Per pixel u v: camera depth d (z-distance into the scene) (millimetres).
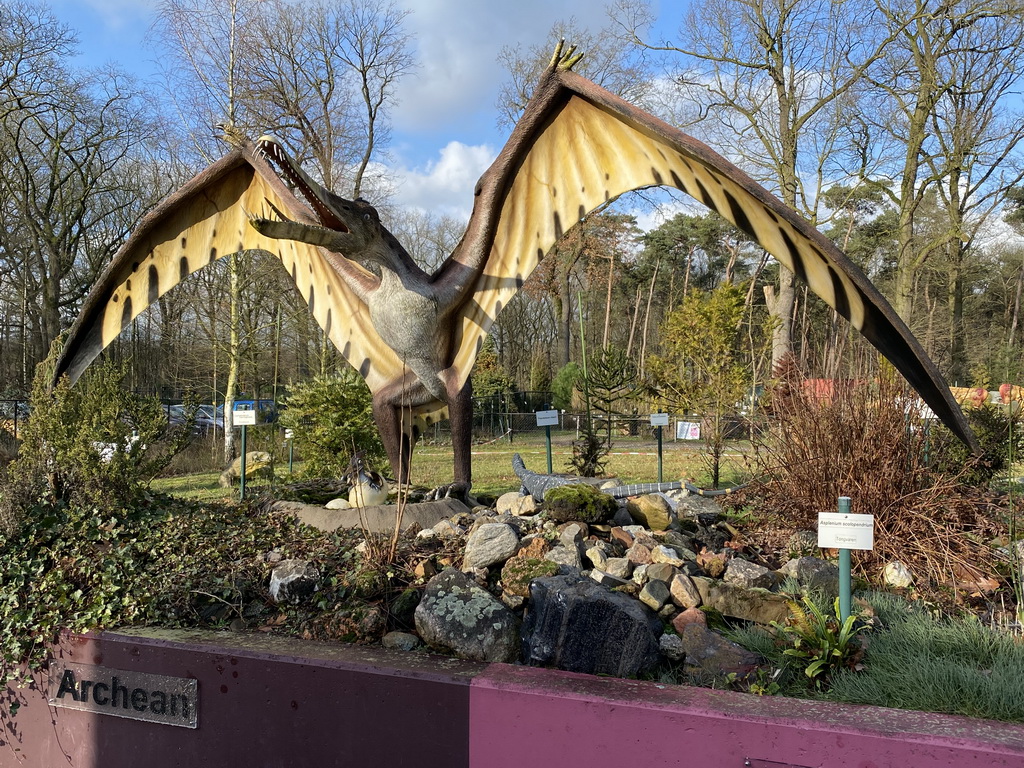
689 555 4285
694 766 2652
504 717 2885
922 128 20828
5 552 4488
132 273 5992
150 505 5500
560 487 4762
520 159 4812
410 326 5098
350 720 3125
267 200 5664
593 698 2777
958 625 3682
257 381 23234
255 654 3307
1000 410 7891
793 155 22031
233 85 18547
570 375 30391
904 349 3416
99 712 3648
